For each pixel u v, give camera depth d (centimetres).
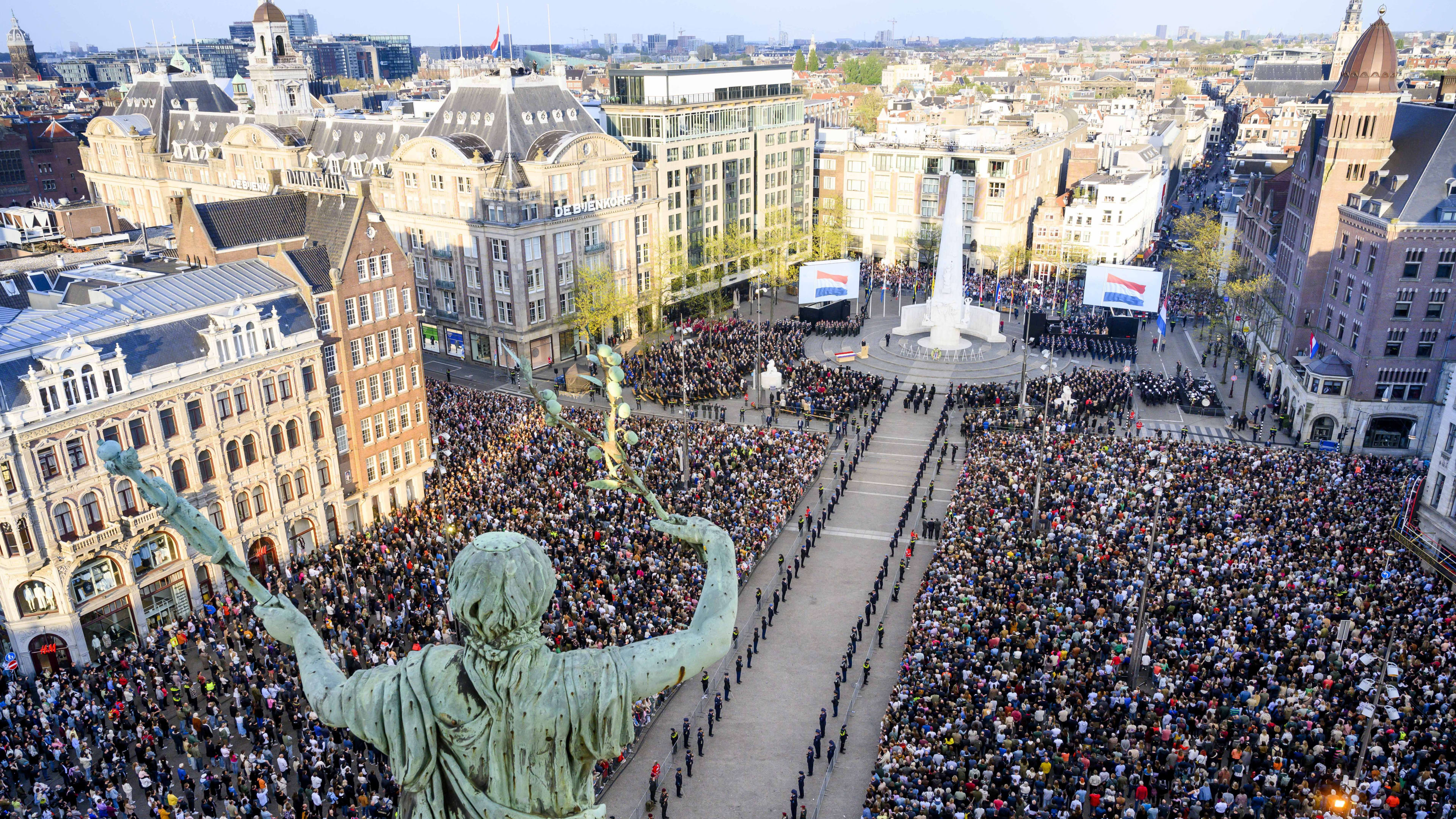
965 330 13688
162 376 6538
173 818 4506
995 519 7225
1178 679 5144
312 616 6450
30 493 5906
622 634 5791
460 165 11694
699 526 805
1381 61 9731
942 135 18025
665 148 13825
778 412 10638
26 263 9256
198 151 15762
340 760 4888
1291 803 4197
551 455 8656
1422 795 4134
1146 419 10562
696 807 4944
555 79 13100
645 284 13938
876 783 4572
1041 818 4178
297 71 16262
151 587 6650
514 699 656
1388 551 6606
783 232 16112
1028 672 5309
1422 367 9575
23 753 5022
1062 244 16175
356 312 7994
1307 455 8856
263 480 7325
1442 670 5041
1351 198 10119
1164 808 4222
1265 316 12175
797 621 6669
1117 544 6688
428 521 7556
